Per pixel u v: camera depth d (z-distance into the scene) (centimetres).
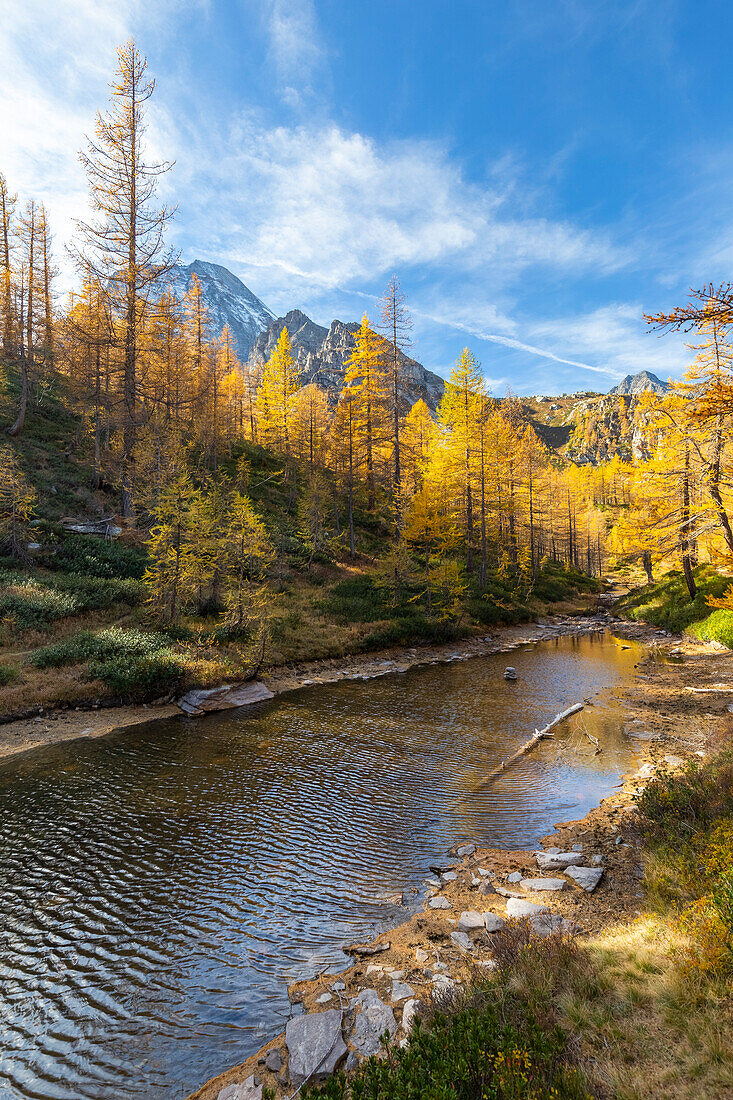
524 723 1622
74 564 2508
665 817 851
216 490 3381
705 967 452
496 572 4650
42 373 4325
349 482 4309
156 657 1839
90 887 797
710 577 3531
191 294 4919
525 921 641
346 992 571
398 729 1564
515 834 968
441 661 2577
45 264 4562
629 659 2639
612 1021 427
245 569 3072
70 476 3278
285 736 1497
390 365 4316
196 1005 576
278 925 713
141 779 1194
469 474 4144
